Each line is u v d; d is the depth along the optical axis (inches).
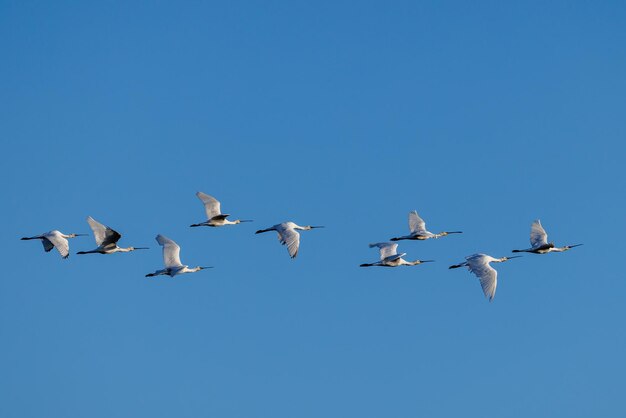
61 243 3100.4
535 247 3189.0
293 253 2979.8
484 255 2908.5
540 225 3221.0
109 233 3083.2
